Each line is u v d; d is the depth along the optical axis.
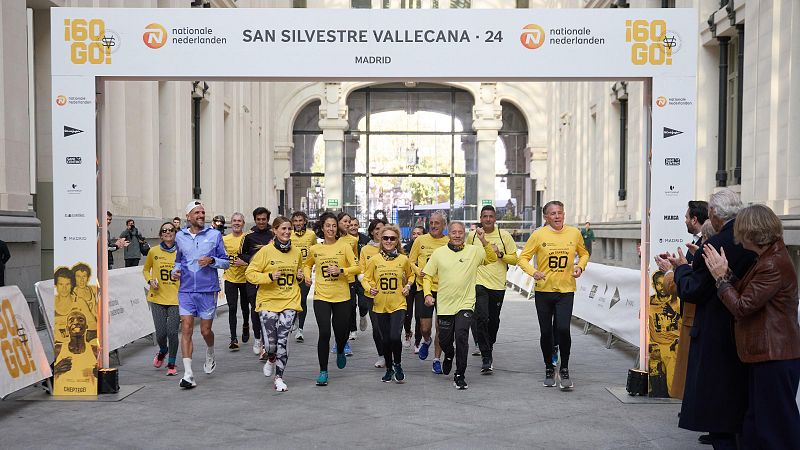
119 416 6.79
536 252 8.00
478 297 8.86
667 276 5.89
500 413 6.87
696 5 15.89
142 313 10.92
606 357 10.03
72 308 7.69
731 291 4.68
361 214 39.16
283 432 6.21
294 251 7.99
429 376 8.67
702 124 15.80
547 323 7.98
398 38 7.54
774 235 4.67
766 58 12.48
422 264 9.39
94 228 7.71
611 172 23.36
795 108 11.66
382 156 39.34
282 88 37.56
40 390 7.86
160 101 19.78
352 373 8.85
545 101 38.16
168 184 19.84
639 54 7.55
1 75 12.02
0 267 10.34
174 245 9.00
